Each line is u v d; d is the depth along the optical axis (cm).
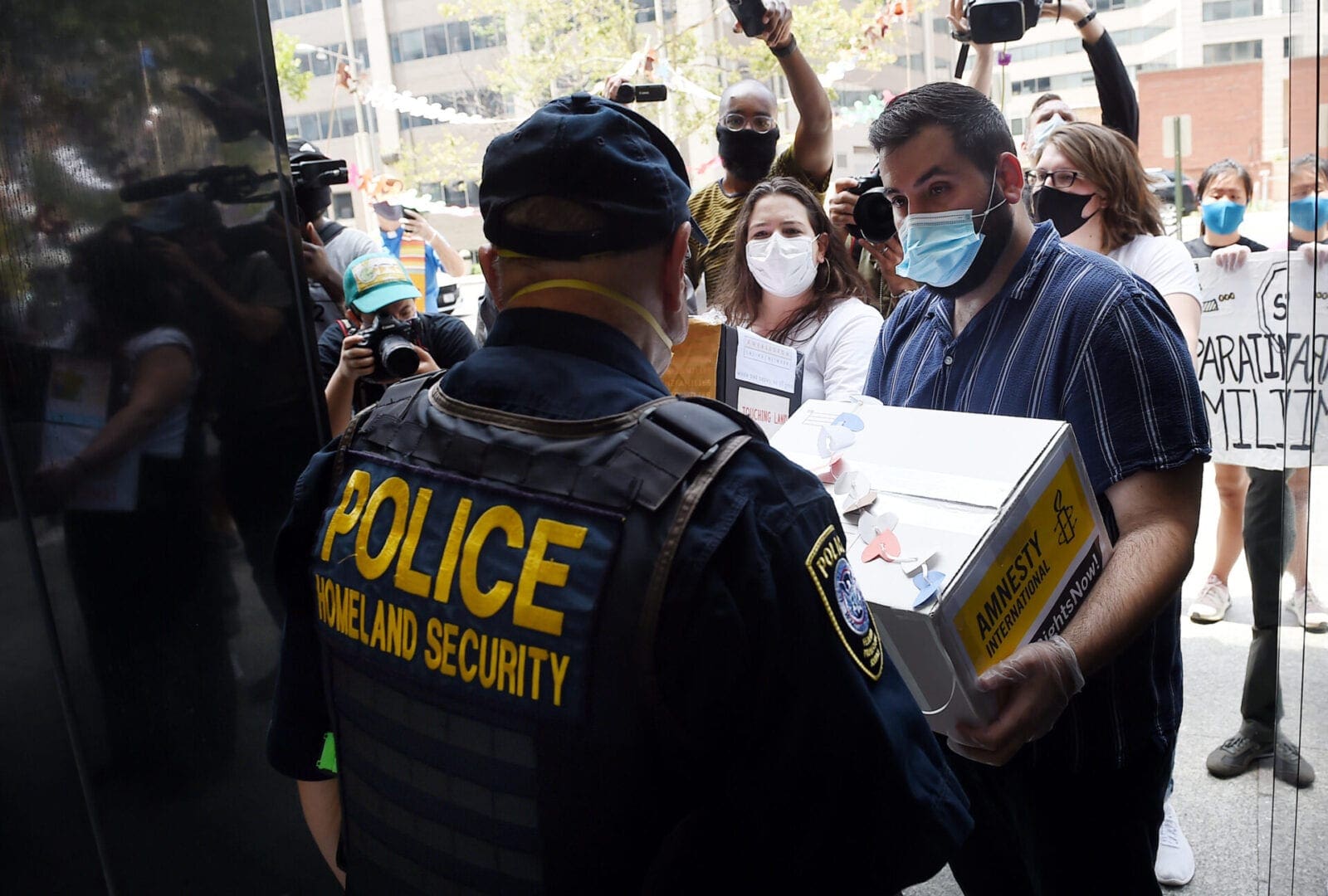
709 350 209
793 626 88
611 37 1017
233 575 186
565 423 92
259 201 182
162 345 174
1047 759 149
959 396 157
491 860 92
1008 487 125
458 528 94
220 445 182
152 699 180
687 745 86
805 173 313
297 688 118
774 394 215
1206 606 372
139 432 173
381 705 99
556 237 96
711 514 86
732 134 300
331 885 204
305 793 128
